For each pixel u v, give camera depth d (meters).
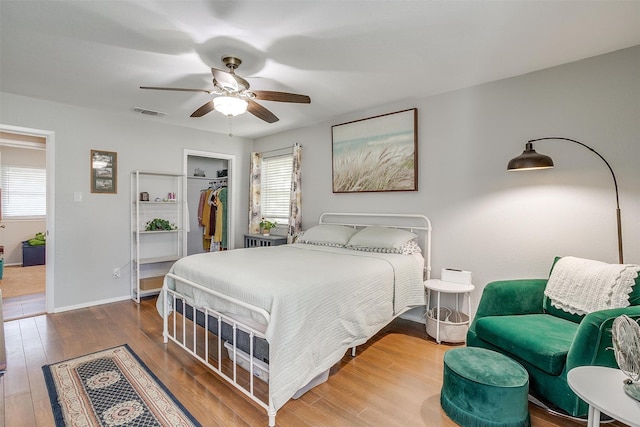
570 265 2.25
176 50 2.27
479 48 2.27
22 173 6.23
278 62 2.46
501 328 2.02
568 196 2.52
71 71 2.64
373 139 3.70
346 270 2.34
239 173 5.22
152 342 2.79
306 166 4.52
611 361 1.57
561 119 2.55
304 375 1.83
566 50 2.30
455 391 1.80
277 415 1.85
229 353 2.48
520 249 2.76
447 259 3.21
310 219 4.48
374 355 2.63
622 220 2.29
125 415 1.82
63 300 3.59
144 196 4.08
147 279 4.07
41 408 1.88
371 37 2.11
